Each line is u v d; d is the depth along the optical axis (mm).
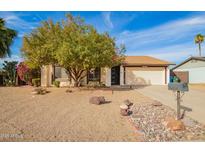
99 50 13891
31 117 7418
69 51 12875
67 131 5852
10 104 9883
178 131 5887
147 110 8805
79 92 14930
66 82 20844
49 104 10094
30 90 15844
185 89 6832
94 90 16328
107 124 6621
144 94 14094
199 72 27078
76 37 14242
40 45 15516
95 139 5246
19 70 22016
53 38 15305
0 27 20156
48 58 15734
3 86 20703
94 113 8172
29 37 15828
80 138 5312
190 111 8602
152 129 6098
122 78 23672
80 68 16109
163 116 7734
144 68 24219
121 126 6410
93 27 14773
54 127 6219
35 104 10031
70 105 9867
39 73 22078
